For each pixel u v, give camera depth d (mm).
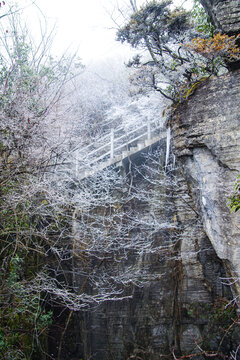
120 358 9984
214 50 5070
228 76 5320
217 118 5246
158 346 9797
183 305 9836
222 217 4918
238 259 4645
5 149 6922
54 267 10227
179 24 6113
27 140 6961
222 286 9742
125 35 6367
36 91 7965
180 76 6137
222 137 5117
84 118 12609
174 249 10172
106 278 9734
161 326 9961
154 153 11312
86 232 9547
